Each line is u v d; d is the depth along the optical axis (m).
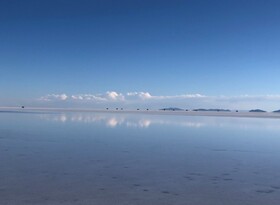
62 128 28.17
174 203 8.41
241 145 19.09
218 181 10.59
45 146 17.28
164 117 58.69
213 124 38.28
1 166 12.20
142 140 20.61
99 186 9.75
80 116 56.38
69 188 9.48
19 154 14.74
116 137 22.00
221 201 8.64
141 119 48.22
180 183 10.27
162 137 22.50
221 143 19.86
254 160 14.27
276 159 14.53
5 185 9.69
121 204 8.24
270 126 36.06
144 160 13.87
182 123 39.00
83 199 8.55
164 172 11.70
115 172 11.58
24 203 8.19
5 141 18.95
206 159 14.35
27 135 22.11
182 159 14.27
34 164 12.62
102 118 49.28
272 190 9.66
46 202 8.28
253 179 10.89
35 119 41.62
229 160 14.20
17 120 38.59
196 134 25.06
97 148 16.89
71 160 13.55
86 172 11.48
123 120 44.06
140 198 8.73
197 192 9.36
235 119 55.31
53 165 12.52
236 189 9.72
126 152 15.84
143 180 10.55
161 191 9.39
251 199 8.83
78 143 18.62
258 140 21.72
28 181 10.16
